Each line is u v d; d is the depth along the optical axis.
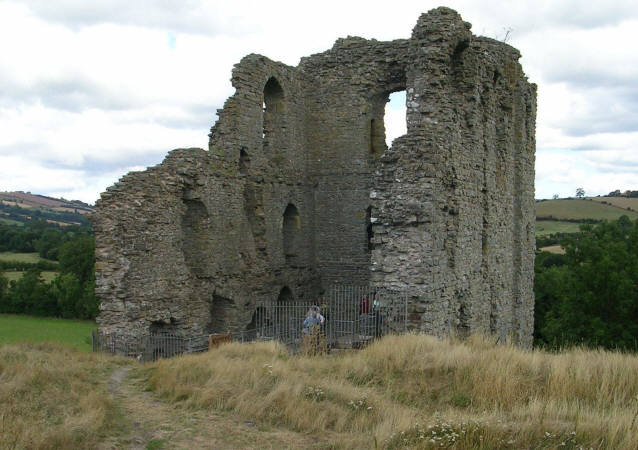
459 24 19.38
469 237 21.16
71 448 8.63
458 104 20.28
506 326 25.95
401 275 17.62
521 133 26.81
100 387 12.20
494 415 9.31
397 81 27.19
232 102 23.50
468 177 20.94
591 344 30.64
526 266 28.48
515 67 25.28
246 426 10.00
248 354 14.77
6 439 8.36
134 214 19.17
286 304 24.94
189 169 21.14
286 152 26.78
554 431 8.54
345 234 28.00
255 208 24.88
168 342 20.16
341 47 27.91
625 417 8.74
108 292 18.64
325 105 28.23
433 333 17.69
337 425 9.90
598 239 37.84
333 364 13.38
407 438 8.75
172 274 20.61
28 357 13.68
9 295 57.66
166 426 9.93
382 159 18.17
